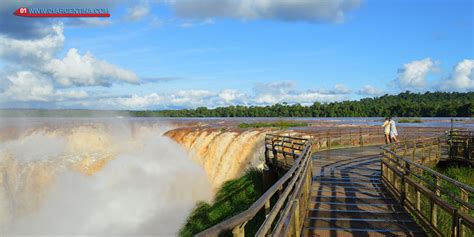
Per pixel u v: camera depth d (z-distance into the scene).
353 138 27.38
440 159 19.12
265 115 168.88
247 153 23.08
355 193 11.08
